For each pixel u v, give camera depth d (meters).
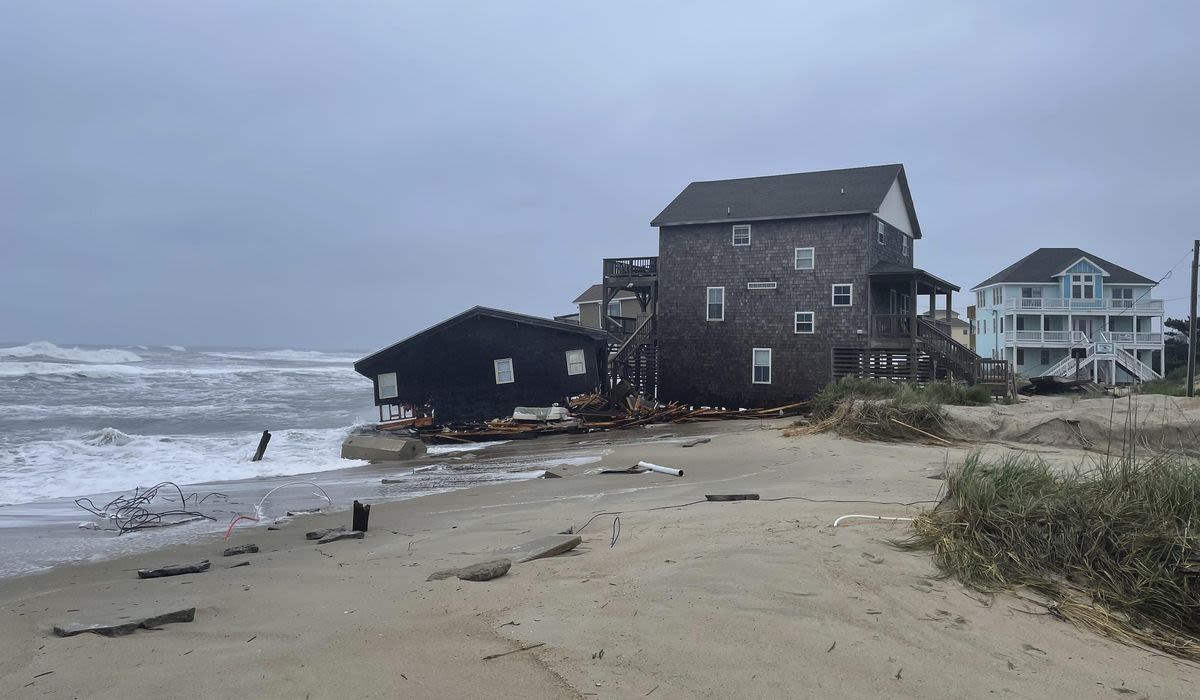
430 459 18.03
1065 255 55.03
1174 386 29.92
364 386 49.25
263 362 73.19
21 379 40.50
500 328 28.69
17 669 3.85
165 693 3.47
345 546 7.29
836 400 20.61
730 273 33.88
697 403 34.25
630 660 3.64
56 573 6.79
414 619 4.38
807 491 9.46
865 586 4.80
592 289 55.28
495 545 6.72
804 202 33.19
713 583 4.73
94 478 14.45
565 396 28.81
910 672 3.62
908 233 38.31
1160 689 3.65
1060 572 5.15
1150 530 5.09
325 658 3.83
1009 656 3.93
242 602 5.04
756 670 3.54
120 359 62.56
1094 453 12.10
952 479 6.30
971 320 72.12
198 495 12.33
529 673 3.53
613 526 7.11
